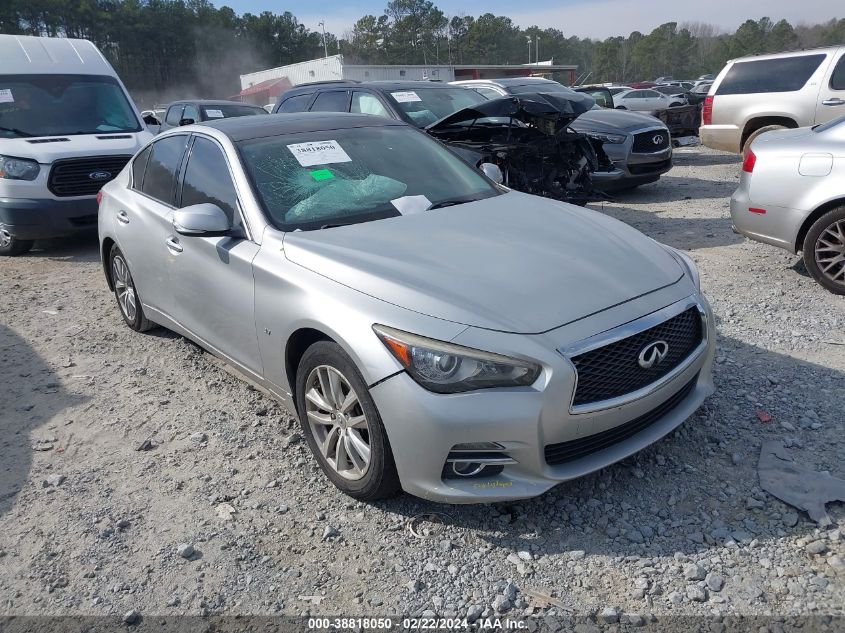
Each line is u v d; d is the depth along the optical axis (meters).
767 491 3.15
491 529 3.06
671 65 133.75
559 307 2.93
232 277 3.78
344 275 3.20
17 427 4.23
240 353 3.92
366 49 130.75
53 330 5.91
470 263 3.22
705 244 7.50
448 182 4.35
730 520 3.00
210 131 4.40
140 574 2.92
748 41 126.38
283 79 51.16
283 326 3.39
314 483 3.49
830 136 5.58
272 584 2.82
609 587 2.70
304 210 3.80
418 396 2.79
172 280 4.50
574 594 2.67
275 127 4.39
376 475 3.05
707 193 10.62
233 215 3.92
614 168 9.66
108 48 94.06
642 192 11.07
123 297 5.71
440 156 4.61
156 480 3.59
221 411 4.30
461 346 2.77
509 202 4.16
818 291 5.77
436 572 2.83
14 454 3.92
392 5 130.25
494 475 2.88
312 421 3.42
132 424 4.20
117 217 5.28
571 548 2.91
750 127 11.29
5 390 4.75
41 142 8.41
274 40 110.88
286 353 3.46
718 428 3.69
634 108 25.55
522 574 2.79
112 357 5.26
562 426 2.80
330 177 4.05
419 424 2.79
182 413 4.30
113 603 2.78
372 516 3.20
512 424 2.73
